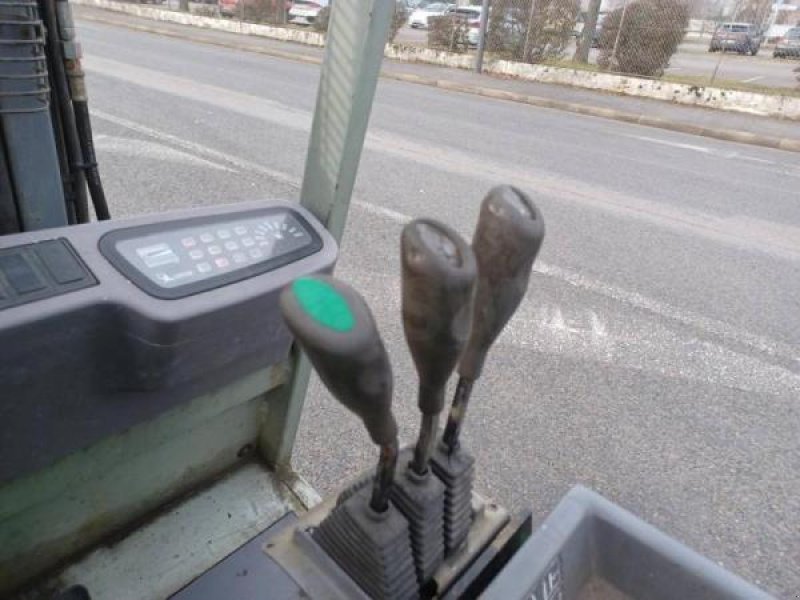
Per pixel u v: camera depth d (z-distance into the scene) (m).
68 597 0.97
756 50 15.02
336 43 0.96
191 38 13.03
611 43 11.13
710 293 3.36
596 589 0.75
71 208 1.08
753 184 5.73
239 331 0.92
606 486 2.05
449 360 0.59
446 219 4.01
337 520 0.71
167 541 1.14
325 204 1.04
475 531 0.82
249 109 6.55
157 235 0.86
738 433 2.32
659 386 2.54
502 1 11.63
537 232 0.64
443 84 10.22
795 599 1.73
